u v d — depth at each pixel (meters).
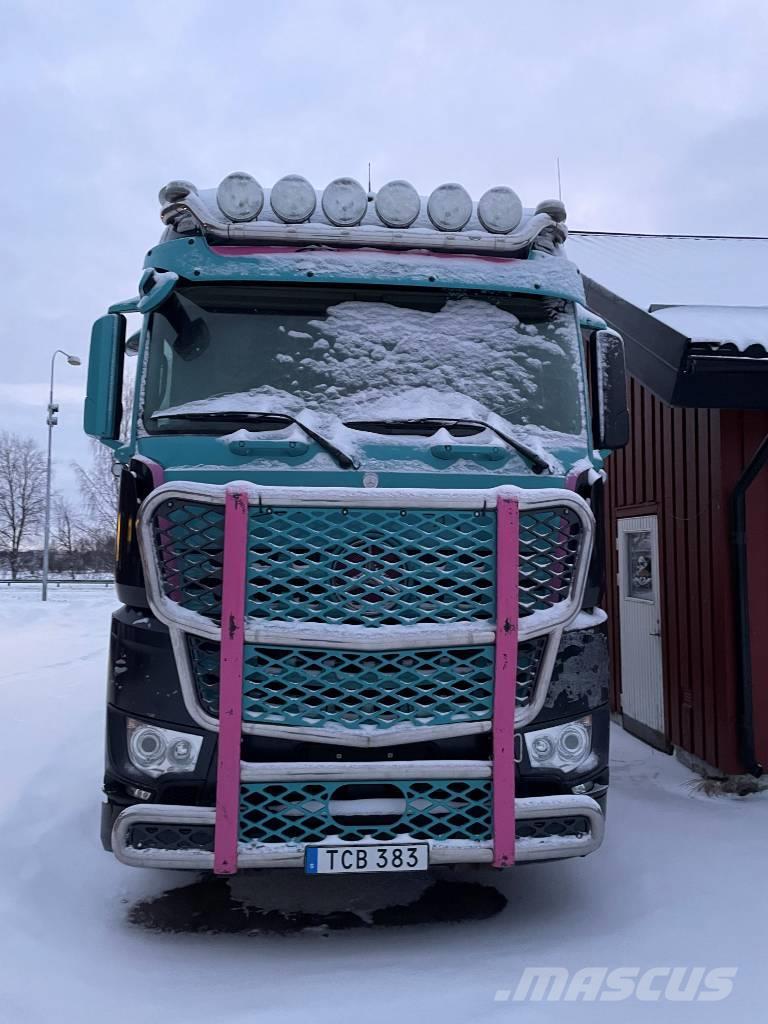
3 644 15.66
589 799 3.71
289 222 4.34
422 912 4.25
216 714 3.63
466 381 4.27
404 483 3.91
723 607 6.25
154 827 3.59
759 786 6.13
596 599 4.05
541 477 4.04
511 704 3.67
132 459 3.94
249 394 4.12
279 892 4.52
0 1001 3.22
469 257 4.43
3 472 64.38
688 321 6.05
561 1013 3.12
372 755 3.67
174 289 4.27
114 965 3.59
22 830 5.27
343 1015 3.09
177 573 3.64
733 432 6.29
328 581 3.65
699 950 3.63
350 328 4.28
